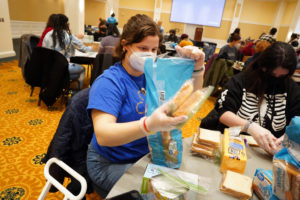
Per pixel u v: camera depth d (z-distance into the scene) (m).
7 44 5.41
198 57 0.69
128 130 0.61
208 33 13.74
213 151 0.85
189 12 13.38
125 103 0.85
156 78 0.69
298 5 11.41
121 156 0.91
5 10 5.20
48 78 2.47
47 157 1.03
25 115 2.57
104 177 0.87
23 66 2.97
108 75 0.82
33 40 3.05
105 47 2.90
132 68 0.85
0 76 3.84
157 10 13.57
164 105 0.54
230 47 3.93
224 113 1.21
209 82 3.74
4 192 1.46
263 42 2.54
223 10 13.11
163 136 0.72
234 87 1.26
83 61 3.60
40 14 8.95
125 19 14.36
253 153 0.96
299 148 0.54
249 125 1.04
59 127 0.97
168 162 0.76
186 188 0.59
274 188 0.59
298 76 2.73
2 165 1.72
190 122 2.86
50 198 1.45
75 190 1.04
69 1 8.02
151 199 0.61
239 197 0.68
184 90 0.55
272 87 1.18
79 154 1.04
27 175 1.64
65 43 2.76
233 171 0.79
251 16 13.30
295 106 1.16
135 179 0.72
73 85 3.19
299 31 11.87
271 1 12.80
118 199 0.51
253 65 1.23
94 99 0.75
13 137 2.11
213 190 0.70
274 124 1.19
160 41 0.83
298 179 0.52
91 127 1.04
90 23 13.27
